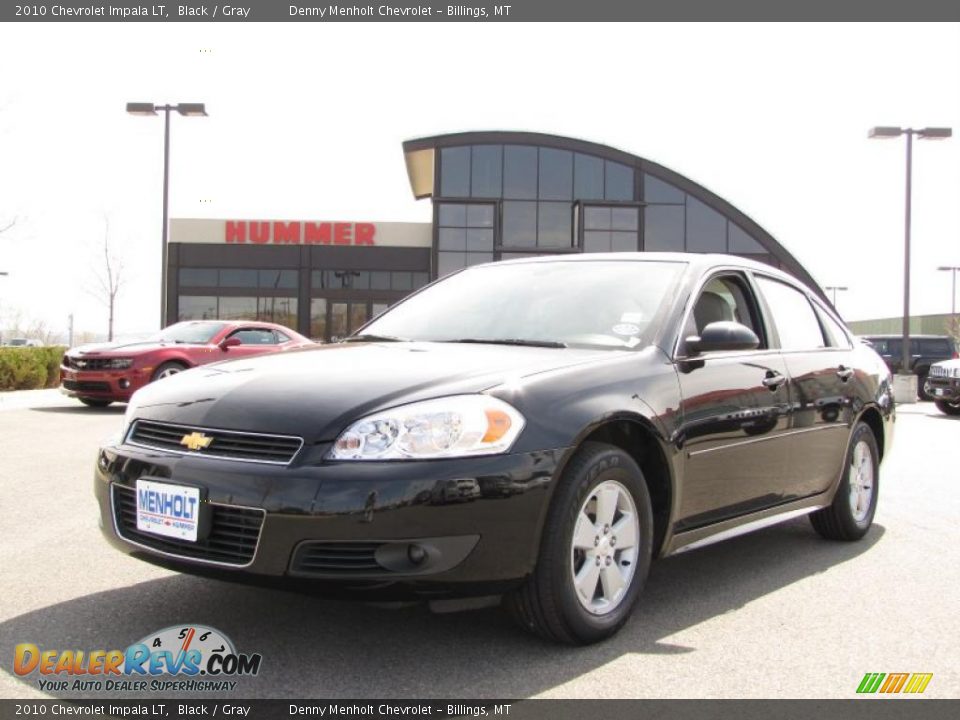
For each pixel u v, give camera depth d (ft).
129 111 67.10
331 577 9.03
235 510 9.39
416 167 139.54
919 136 67.10
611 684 9.43
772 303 15.20
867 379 17.10
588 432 10.19
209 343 45.06
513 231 124.36
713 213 124.77
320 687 9.18
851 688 9.48
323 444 9.38
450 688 9.21
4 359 54.24
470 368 10.55
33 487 20.99
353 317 128.88
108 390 41.50
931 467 27.40
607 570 10.68
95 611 11.46
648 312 12.64
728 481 12.62
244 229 128.06
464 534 9.22
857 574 14.25
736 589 13.29
